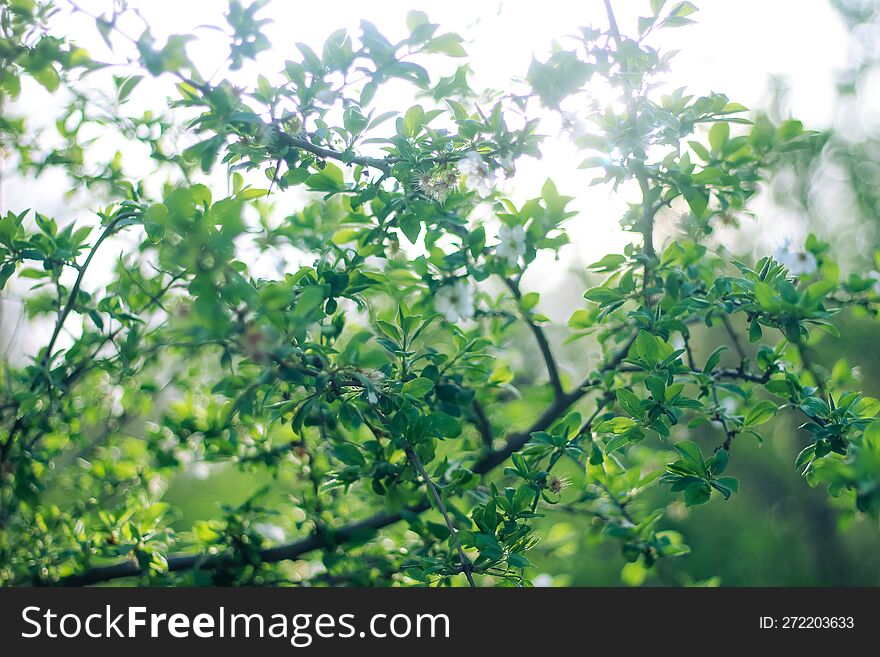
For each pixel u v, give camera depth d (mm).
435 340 2951
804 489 9320
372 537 2623
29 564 2525
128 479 2887
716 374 2244
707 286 2260
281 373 1808
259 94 1926
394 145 2029
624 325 2471
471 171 2016
